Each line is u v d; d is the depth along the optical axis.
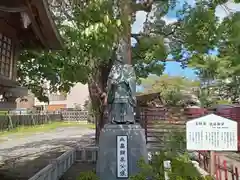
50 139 23.39
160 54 11.45
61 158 10.59
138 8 10.42
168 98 26.61
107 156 8.82
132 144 8.86
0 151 16.77
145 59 13.20
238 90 23.91
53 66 11.55
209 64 10.62
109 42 6.89
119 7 7.79
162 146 11.77
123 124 9.09
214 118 7.20
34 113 40.12
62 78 11.90
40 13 5.37
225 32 9.70
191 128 7.21
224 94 26.97
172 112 15.58
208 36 10.06
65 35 8.35
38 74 13.10
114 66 9.47
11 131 29.66
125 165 8.74
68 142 21.05
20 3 5.26
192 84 28.05
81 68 11.05
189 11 10.44
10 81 6.49
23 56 10.23
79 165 13.01
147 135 14.34
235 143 7.12
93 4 6.99
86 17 7.10
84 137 24.97
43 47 7.39
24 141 21.94
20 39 7.19
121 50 9.38
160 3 11.84
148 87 30.31
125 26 7.88
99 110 13.45
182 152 9.66
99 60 11.10
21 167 11.92
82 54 9.60
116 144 8.85
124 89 9.26
